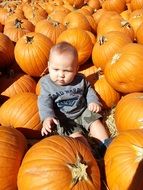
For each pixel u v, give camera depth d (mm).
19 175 424
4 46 735
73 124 596
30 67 705
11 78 719
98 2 1433
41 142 435
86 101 607
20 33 878
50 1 1626
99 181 412
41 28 872
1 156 443
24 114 580
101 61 703
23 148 470
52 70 565
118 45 693
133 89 628
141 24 835
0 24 1076
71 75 566
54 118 546
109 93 658
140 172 410
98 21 1039
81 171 393
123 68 611
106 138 571
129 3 1297
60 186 391
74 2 1464
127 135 447
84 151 421
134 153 421
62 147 419
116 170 423
